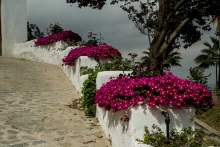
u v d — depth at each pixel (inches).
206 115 689.0
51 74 426.6
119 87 174.2
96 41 419.2
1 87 332.2
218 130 592.1
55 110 269.6
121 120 180.5
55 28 547.2
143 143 156.2
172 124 167.0
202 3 241.4
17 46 621.3
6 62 495.2
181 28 251.1
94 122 244.4
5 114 244.1
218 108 703.7
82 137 211.9
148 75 199.2
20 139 197.5
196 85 171.8
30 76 399.9
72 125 234.5
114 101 172.1
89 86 262.1
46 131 217.0
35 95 315.3
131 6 282.7
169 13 253.6
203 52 1090.1
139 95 165.5
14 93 314.8
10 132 207.3
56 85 368.2
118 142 186.1
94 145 200.5
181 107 168.7
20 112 253.9
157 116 164.6
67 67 413.4
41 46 549.3
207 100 168.6
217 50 1075.3
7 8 621.0
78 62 342.3
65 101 303.1
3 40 627.2
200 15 245.4
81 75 327.9
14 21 627.5
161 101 158.6
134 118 161.9
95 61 334.3
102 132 223.9
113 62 287.6
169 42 252.8
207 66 1075.3
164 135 164.1
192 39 310.0
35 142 194.9
